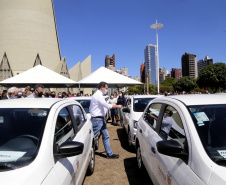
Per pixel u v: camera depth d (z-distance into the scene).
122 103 10.00
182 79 73.19
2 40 60.03
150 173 2.74
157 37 22.86
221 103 2.23
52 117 2.17
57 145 2.05
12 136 1.97
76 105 3.49
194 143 1.73
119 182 3.52
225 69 51.09
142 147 3.33
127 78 14.23
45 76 13.02
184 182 1.61
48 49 65.75
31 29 62.25
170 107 2.57
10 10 60.84
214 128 1.88
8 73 48.56
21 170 1.56
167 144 1.81
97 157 4.93
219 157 1.60
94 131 4.46
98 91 4.46
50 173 1.67
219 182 1.32
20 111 2.28
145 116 3.71
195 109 2.11
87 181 3.57
